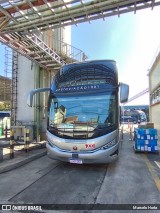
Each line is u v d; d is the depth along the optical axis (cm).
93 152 693
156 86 1914
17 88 1461
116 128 728
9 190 544
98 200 480
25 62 1453
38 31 948
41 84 1445
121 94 749
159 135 1733
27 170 742
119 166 796
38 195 510
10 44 1057
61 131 730
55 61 1298
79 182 609
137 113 4769
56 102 782
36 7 796
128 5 789
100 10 814
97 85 764
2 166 729
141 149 1051
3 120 1775
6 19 832
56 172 716
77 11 815
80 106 751
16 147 1128
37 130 1351
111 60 799
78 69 804
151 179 636
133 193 522
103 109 735
